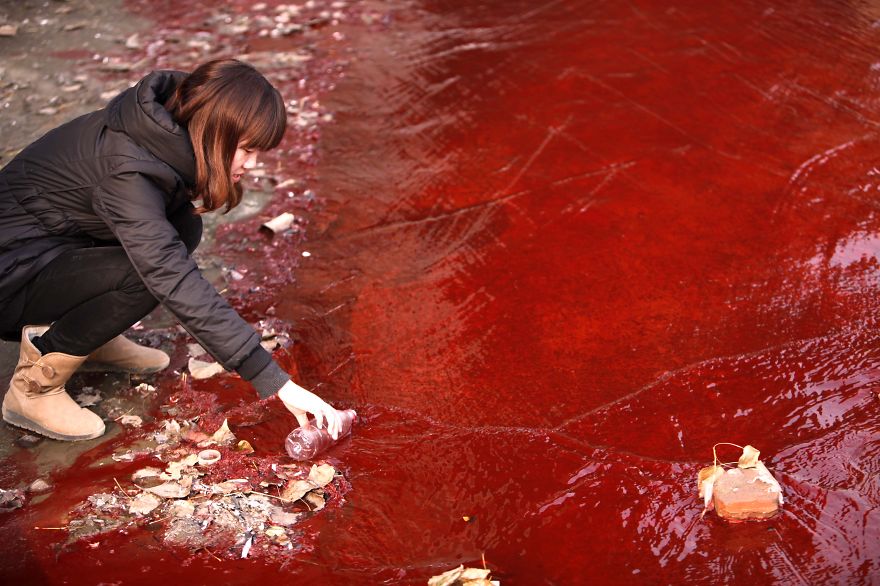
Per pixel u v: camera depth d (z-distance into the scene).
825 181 4.25
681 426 2.92
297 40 5.82
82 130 2.56
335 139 4.73
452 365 3.23
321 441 2.80
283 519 2.59
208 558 2.45
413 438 2.91
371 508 2.64
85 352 2.74
